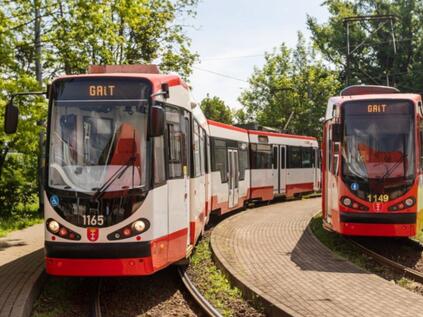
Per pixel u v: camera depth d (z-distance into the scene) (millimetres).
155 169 9789
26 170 25797
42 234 17625
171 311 9320
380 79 49781
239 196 24031
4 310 8180
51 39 19250
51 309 9273
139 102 9820
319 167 37312
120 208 9453
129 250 9375
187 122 11836
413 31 48594
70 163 9688
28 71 19297
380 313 8336
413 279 11789
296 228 18688
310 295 9469
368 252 14219
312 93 51500
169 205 10297
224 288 10648
